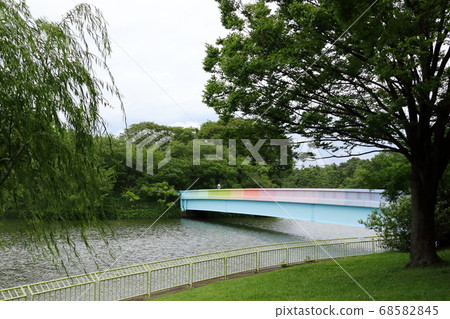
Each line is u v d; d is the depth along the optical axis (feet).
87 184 13.64
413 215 27.91
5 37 11.94
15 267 46.65
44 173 12.36
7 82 11.53
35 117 12.05
